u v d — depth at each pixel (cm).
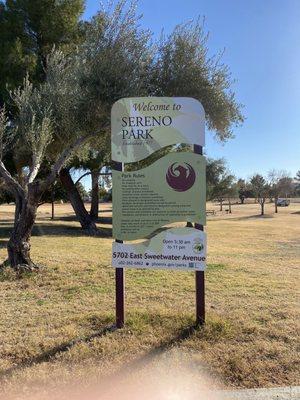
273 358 448
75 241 1623
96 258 1121
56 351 468
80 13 1531
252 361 441
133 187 550
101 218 3400
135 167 768
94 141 1028
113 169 552
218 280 849
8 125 1202
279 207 7531
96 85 767
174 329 529
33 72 1439
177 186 545
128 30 782
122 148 553
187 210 545
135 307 637
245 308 634
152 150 551
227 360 441
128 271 922
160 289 758
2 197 2559
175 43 865
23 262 900
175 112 548
